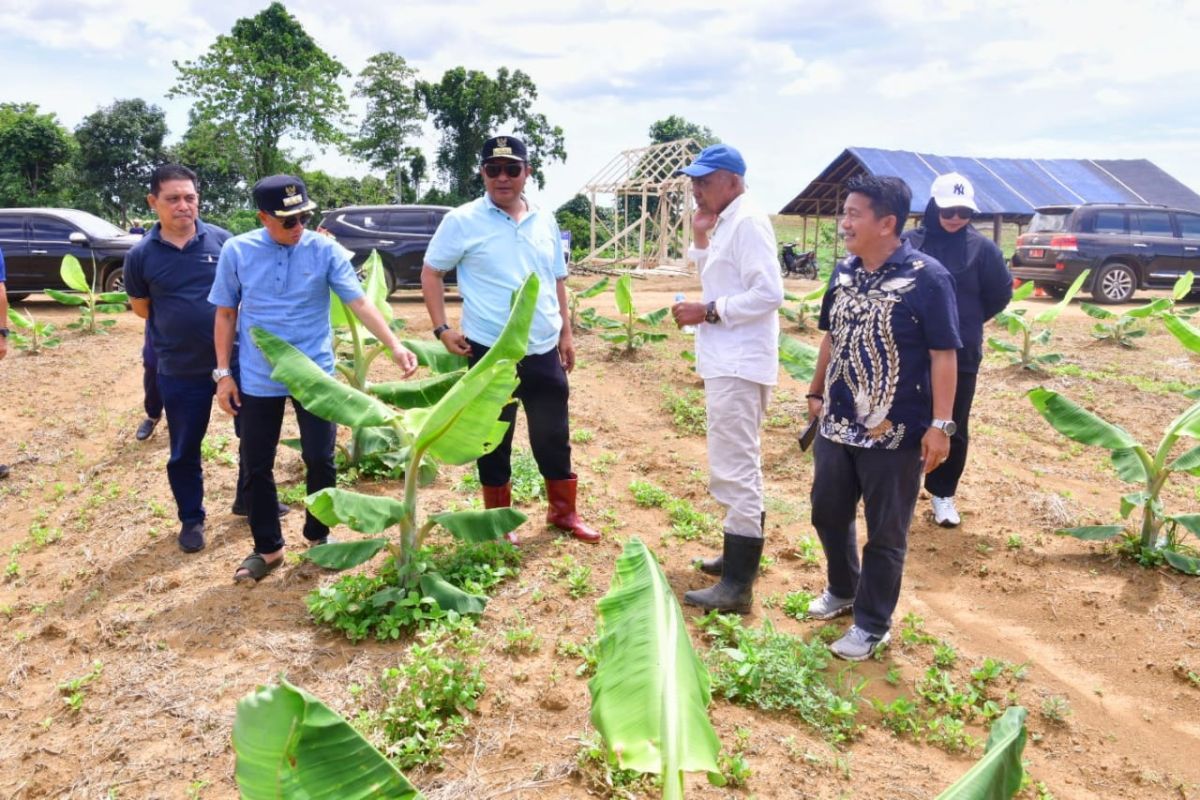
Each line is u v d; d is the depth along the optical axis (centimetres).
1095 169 2597
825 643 422
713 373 426
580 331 1288
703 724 212
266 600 445
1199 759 352
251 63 4738
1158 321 1404
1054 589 491
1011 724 219
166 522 561
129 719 349
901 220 377
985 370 1062
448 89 5091
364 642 401
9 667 402
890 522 393
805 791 311
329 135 4972
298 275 453
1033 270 1752
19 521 612
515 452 689
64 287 1493
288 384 419
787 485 669
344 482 618
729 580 445
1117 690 399
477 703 352
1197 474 505
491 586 456
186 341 498
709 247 438
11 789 314
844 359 392
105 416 827
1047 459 736
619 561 261
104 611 445
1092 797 329
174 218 488
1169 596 478
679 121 5684
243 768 178
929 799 311
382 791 189
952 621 462
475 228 481
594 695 223
